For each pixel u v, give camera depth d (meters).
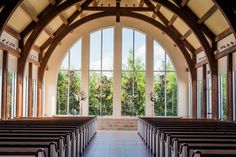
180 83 24.55
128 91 24.47
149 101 24.27
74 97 24.42
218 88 18.88
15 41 18.23
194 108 22.61
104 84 24.44
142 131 16.09
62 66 24.48
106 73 24.52
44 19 18.34
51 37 22.03
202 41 18.45
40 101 22.39
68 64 24.48
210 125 11.96
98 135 17.53
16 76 18.75
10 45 17.12
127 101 24.38
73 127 10.33
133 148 12.38
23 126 10.40
